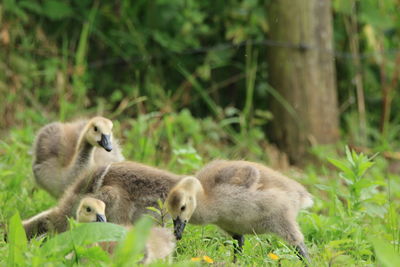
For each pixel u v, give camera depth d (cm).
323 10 1592
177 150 1228
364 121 1711
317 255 873
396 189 1257
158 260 700
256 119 1670
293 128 1590
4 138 1411
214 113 1748
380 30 1777
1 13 1572
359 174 1001
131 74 1723
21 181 1101
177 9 1722
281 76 1595
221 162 980
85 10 1731
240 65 1755
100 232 648
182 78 1758
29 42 1644
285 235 896
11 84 1530
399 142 1762
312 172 1390
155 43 1752
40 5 1720
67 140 1112
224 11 1741
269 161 1500
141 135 1405
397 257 638
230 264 787
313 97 1588
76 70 1573
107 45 1752
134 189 934
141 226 600
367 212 994
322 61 1594
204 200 897
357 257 860
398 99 1858
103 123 1059
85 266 667
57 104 1560
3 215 973
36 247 683
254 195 892
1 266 677
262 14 1673
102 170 941
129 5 1747
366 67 1817
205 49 1672
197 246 883
